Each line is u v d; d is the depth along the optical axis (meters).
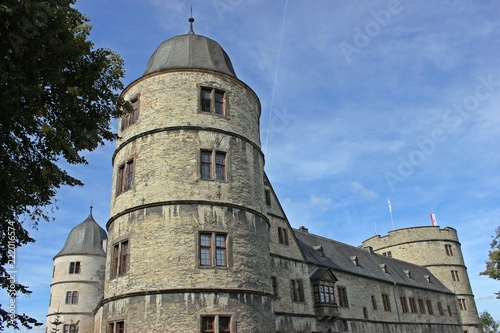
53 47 11.60
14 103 11.15
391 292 45.16
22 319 12.98
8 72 10.34
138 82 23.23
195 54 24.02
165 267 18.66
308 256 35.19
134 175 21.19
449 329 53.09
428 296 52.16
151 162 20.83
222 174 21.12
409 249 61.31
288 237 32.34
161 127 21.34
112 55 13.93
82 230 52.38
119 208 21.23
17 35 10.30
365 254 48.94
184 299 18.06
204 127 21.41
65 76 12.34
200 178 20.38
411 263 58.31
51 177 13.20
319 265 34.88
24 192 12.86
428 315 50.19
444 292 55.97
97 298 48.66
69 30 12.30
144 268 18.92
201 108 21.95
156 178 20.41
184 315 17.83
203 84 22.42
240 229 20.34
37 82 11.31
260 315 19.39
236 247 19.84
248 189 21.64
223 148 21.50
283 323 28.33
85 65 13.02
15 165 12.26
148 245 19.28
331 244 43.97
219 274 18.89
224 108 22.61
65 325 46.34
